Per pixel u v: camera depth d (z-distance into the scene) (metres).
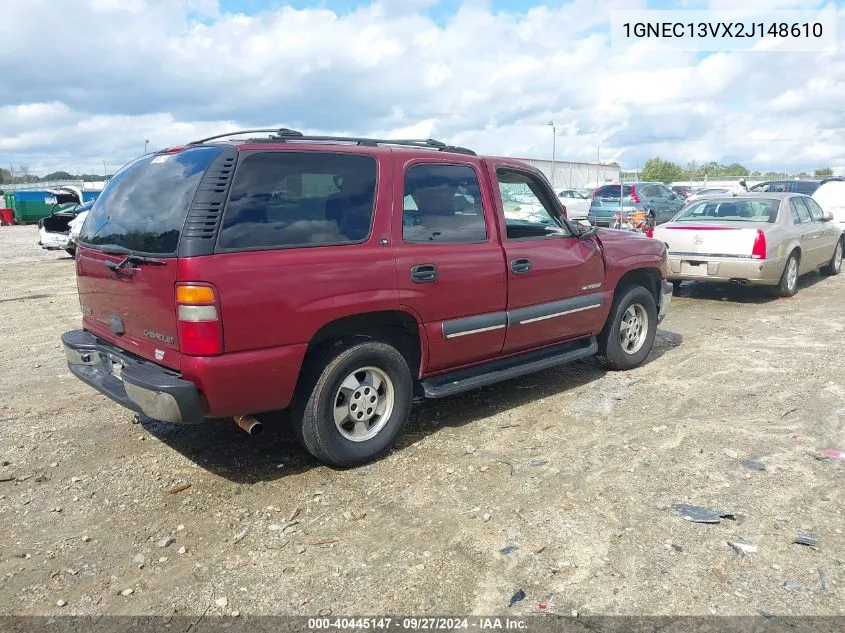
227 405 3.59
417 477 4.05
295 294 3.71
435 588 2.97
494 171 4.93
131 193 4.16
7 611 2.85
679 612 2.79
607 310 5.80
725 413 5.07
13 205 37.94
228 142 3.84
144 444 4.60
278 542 3.36
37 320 9.08
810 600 2.86
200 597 2.93
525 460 4.27
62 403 5.47
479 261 4.64
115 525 3.54
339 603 2.88
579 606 2.84
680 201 22.00
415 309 4.28
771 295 10.23
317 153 3.95
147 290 3.68
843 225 16.23
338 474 4.11
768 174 50.25
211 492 3.90
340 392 4.11
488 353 4.88
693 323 8.33
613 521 3.51
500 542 3.33
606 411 5.15
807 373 6.03
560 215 5.44
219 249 3.49
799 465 4.15
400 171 4.30
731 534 3.38
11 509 3.72
